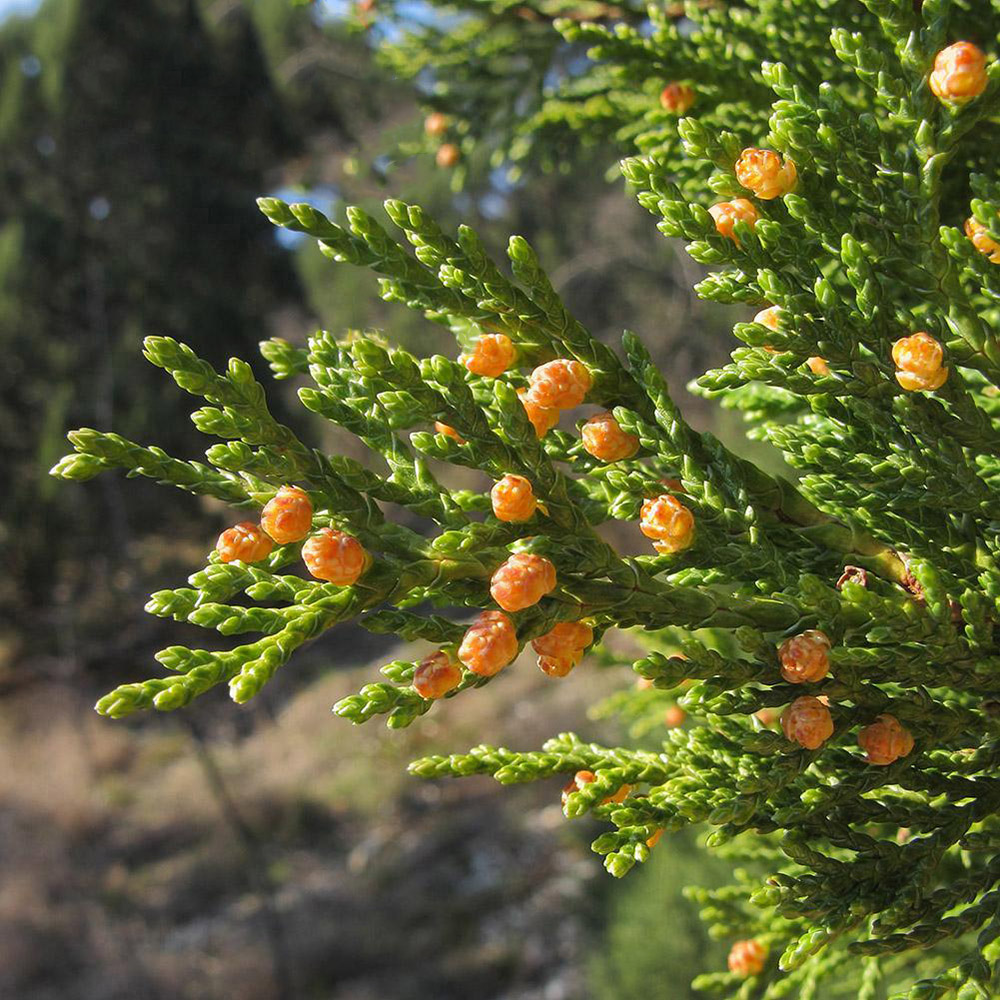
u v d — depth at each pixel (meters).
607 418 0.10
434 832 0.84
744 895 0.14
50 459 0.94
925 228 0.10
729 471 0.10
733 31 0.14
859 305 0.10
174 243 1.10
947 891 0.10
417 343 1.20
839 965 0.13
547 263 1.31
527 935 0.66
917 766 0.11
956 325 0.10
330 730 1.00
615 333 1.24
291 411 1.10
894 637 0.10
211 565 0.09
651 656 0.10
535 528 0.10
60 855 0.85
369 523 0.09
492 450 0.10
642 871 0.37
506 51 0.21
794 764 0.10
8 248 1.01
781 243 0.10
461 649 0.09
